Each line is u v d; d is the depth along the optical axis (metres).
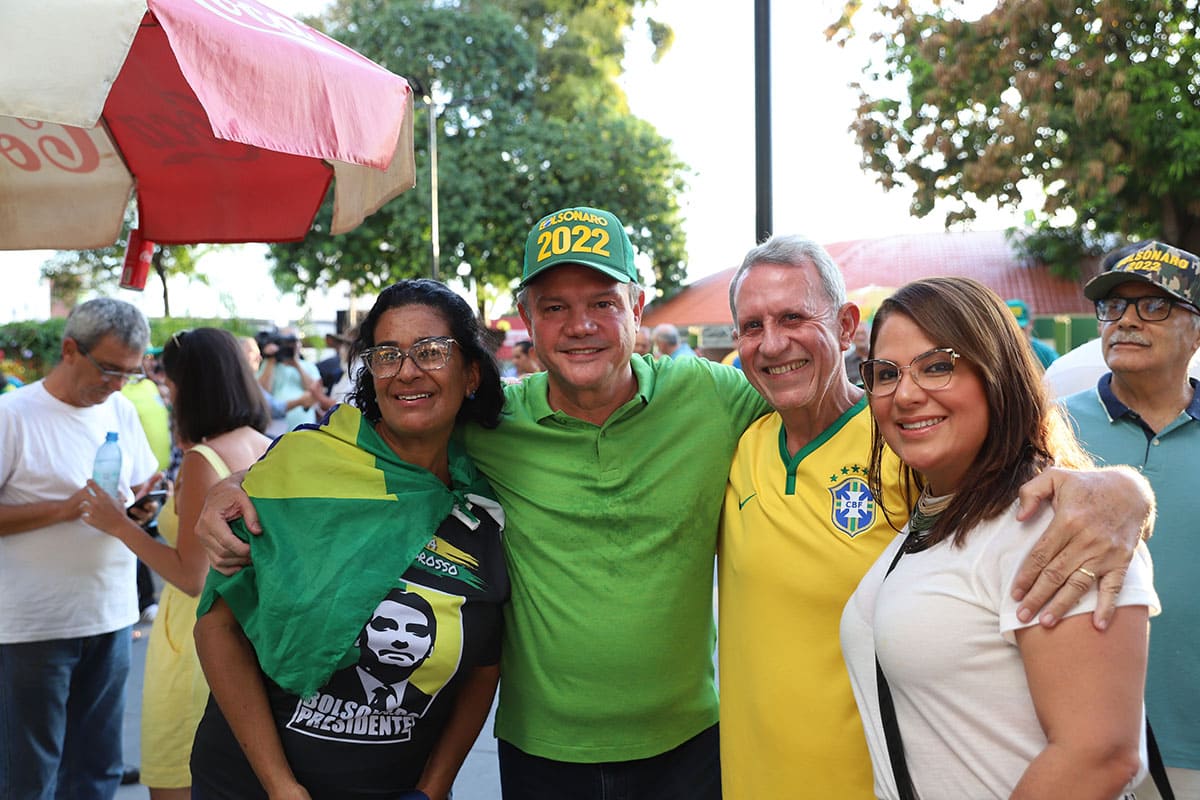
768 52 4.72
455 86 19.09
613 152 19.56
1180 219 11.45
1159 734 2.33
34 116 1.40
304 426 2.23
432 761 2.20
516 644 2.29
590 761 2.24
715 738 2.39
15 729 2.90
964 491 1.51
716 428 2.38
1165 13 10.69
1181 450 2.40
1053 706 1.30
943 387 1.51
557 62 21.91
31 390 3.04
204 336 2.79
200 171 2.77
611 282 2.29
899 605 1.50
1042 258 15.14
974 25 11.71
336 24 21.55
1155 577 2.35
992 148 11.52
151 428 5.41
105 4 1.46
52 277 25.28
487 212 18.78
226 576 2.02
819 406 2.14
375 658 1.96
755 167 4.78
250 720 1.98
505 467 2.36
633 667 2.22
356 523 2.04
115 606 3.12
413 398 2.08
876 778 1.65
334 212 2.55
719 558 2.36
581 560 2.26
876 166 12.77
